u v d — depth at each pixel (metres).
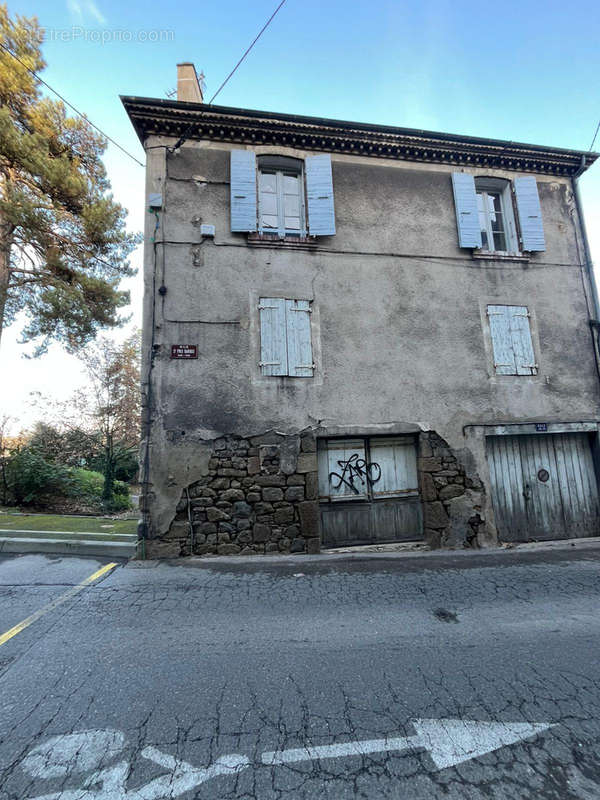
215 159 6.68
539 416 6.99
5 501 9.13
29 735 2.13
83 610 3.76
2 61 8.41
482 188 7.90
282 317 6.42
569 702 2.41
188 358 6.03
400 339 6.74
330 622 3.54
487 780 1.85
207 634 3.29
